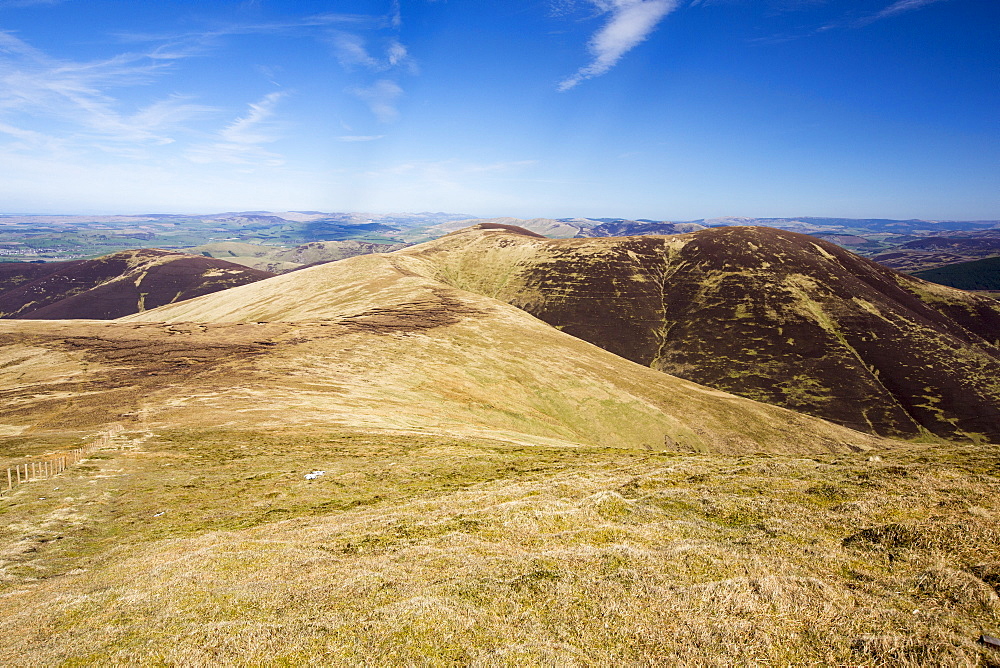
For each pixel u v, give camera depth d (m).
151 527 27.39
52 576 21.53
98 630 13.83
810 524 18.72
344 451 43.47
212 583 16.95
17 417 54.75
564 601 13.77
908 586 13.64
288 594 15.38
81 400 60.69
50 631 14.25
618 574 15.18
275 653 11.96
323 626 13.10
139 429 50.34
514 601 13.93
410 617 13.24
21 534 26.66
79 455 41.56
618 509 22.11
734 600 13.22
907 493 20.61
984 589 12.88
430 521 22.56
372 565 17.39
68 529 27.44
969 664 10.34
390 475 36.75
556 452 44.12
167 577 18.03
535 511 22.28
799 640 11.62
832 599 13.15
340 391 69.50
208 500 31.94
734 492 23.06
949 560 14.73
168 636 13.13
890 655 10.89
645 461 35.72
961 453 28.28
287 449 43.81
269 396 63.69
